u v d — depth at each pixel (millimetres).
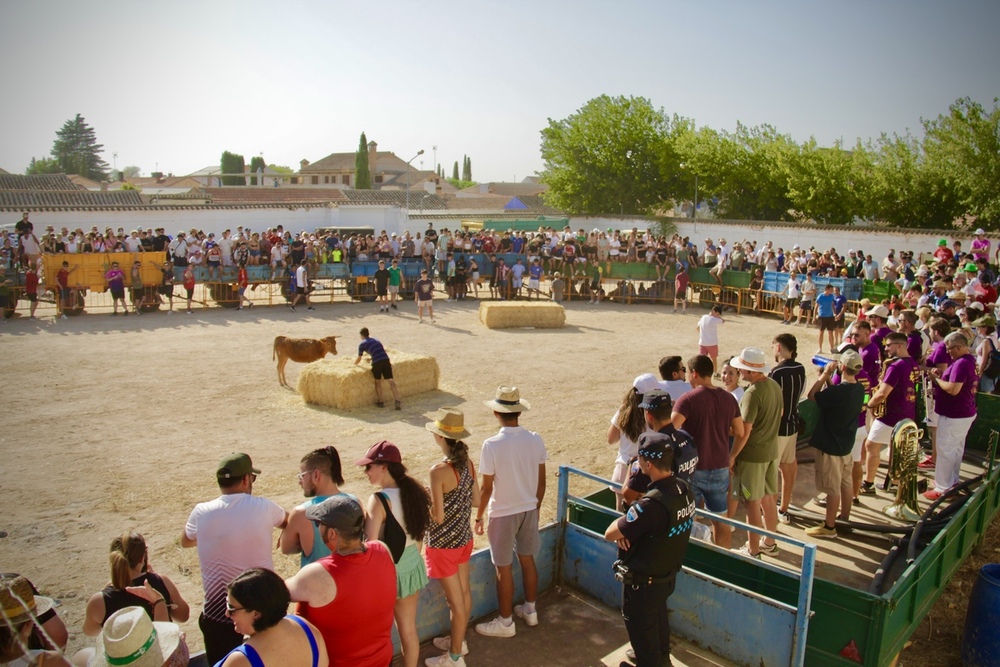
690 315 24578
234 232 33188
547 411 12852
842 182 33281
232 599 3168
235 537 4328
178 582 6777
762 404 6570
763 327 22516
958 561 6676
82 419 11828
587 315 24125
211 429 11461
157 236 23578
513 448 5344
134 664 3434
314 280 24766
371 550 3824
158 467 9750
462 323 21766
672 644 5383
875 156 33344
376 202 48125
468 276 26328
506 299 26422
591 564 6031
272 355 16859
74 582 6754
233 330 19859
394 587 3873
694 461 5453
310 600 3559
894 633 5086
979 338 10547
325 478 4676
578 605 5941
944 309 12219
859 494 8680
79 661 4008
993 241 25031
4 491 8852
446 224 40750
